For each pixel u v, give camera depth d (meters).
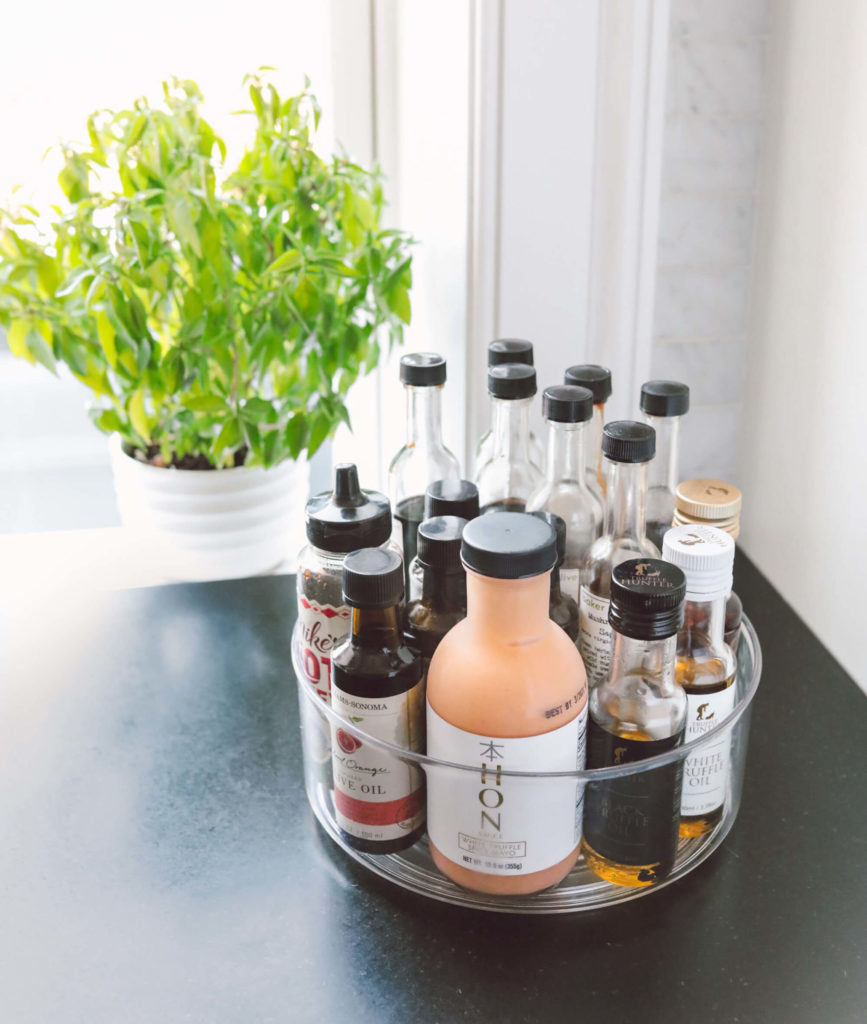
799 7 0.95
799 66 0.96
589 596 0.69
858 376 0.92
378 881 0.67
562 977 0.61
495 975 0.61
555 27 0.94
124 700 0.85
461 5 0.94
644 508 0.71
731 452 1.17
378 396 1.31
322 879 0.67
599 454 0.81
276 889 0.67
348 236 1.05
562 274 1.03
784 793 0.75
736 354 1.12
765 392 1.09
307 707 0.68
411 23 1.08
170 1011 0.58
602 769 0.60
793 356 1.03
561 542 0.69
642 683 0.62
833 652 1.02
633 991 0.60
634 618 0.58
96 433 1.36
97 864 0.69
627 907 0.65
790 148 0.99
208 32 1.16
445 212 1.06
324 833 0.72
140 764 0.78
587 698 0.62
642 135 0.99
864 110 0.87
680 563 0.62
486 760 0.59
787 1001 0.59
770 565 1.13
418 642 0.66
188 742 0.80
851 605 0.98
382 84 1.17
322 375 1.05
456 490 0.72
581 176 1.00
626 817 0.62
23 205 1.02
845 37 0.88
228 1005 0.59
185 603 0.99
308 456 1.05
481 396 1.08
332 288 1.06
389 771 0.64
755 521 1.15
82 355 0.99
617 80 0.97
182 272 1.06
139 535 1.14
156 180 0.96
